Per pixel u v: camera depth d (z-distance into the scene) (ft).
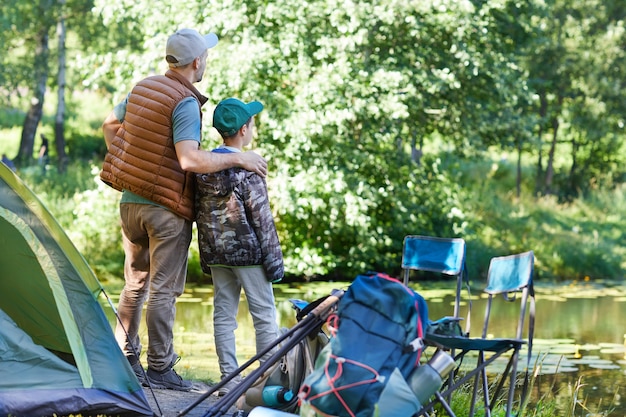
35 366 16.21
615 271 66.74
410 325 13.38
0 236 16.88
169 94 17.43
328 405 12.96
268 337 17.70
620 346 36.91
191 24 49.73
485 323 18.21
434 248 18.97
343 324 13.50
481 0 55.52
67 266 16.90
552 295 53.93
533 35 67.26
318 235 55.47
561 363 32.99
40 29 84.89
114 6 51.72
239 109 17.79
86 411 16.08
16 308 17.03
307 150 50.47
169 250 17.80
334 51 51.24
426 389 13.29
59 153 87.25
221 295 18.10
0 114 101.60
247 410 15.80
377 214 58.08
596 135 86.07
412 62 55.77
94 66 54.39
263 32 51.19
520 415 16.75
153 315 18.12
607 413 25.32
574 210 82.53
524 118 61.93
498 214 74.02
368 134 56.24
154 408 17.20
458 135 62.39
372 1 51.01
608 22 85.15
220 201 17.49
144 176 17.46
